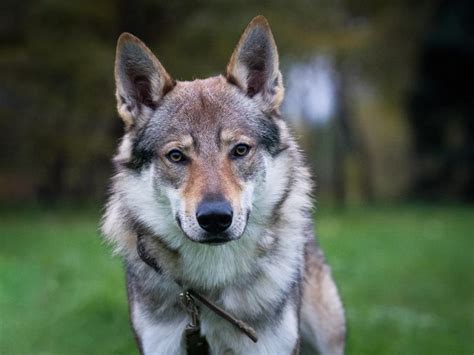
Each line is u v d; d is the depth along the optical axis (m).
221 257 4.99
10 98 22.11
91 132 22.33
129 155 5.18
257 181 5.00
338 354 6.31
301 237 5.29
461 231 18.03
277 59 5.31
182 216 4.79
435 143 29.14
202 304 5.05
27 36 20.75
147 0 21.28
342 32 22.92
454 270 12.99
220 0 21.23
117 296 9.40
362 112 32.41
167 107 5.14
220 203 4.68
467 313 9.97
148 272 5.12
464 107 28.55
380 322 9.12
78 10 20.61
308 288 6.09
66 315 8.92
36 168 23.50
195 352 5.16
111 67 20.52
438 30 27.02
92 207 21.77
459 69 27.86
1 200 23.11
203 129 4.96
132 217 5.13
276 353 5.11
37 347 8.11
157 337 5.10
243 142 4.96
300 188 5.28
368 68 25.89
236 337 5.06
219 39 21.20
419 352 8.06
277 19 21.55
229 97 5.17
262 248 5.05
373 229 17.86
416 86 28.20
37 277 11.01
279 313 5.10
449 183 28.94
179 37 21.45
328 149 29.55
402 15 25.62
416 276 12.45
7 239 14.98
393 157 32.81
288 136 5.31
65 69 20.58
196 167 4.88
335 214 21.91
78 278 10.92
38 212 20.52
